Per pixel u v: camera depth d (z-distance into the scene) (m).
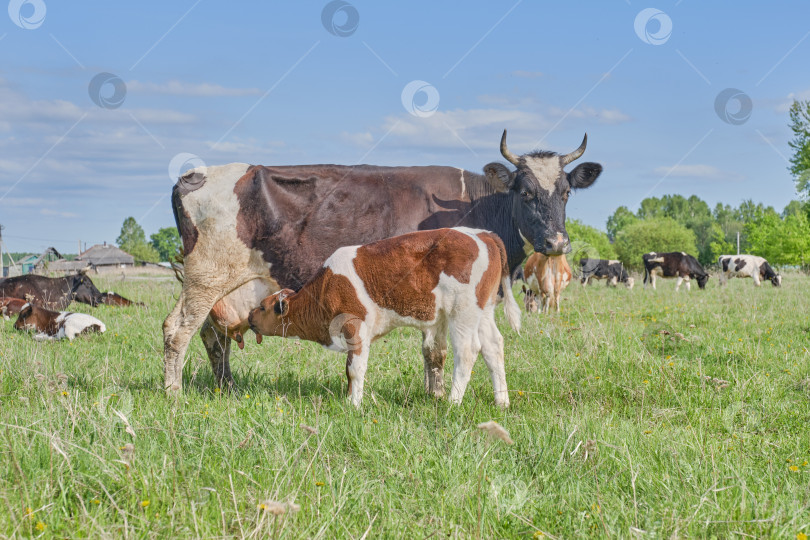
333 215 6.78
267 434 4.47
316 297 6.14
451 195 7.28
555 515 3.51
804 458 4.42
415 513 3.53
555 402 5.98
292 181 6.73
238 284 6.84
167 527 3.10
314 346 8.59
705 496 3.47
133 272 44.44
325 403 5.71
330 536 3.16
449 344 8.88
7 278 14.20
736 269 27.45
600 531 3.29
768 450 4.61
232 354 8.20
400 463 4.15
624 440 4.38
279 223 6.70
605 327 9.84
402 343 8.97
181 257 6.91
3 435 3.97
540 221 7.43
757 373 6.73
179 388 6.34
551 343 8.62
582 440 4.52
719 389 6.06
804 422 5.30
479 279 5.90
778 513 3.32
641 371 6.88
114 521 3.21
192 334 6.77
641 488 3.81
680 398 5.96
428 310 6.00
